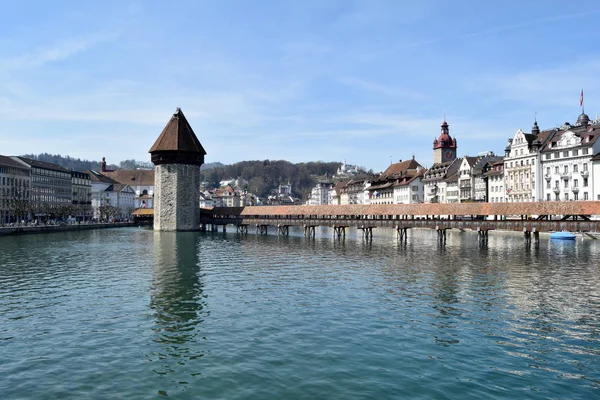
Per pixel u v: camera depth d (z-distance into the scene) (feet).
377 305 88.99
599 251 187.21
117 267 141.79
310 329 73.46
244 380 54.60
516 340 68.33
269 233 334.24
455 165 437.99
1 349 65.16
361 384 53.36
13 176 394.11
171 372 57.06
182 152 329.72
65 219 433.07
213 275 125.49
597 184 283.18
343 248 206.39
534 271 131.64
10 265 146.51
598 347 65.51
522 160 339.36
